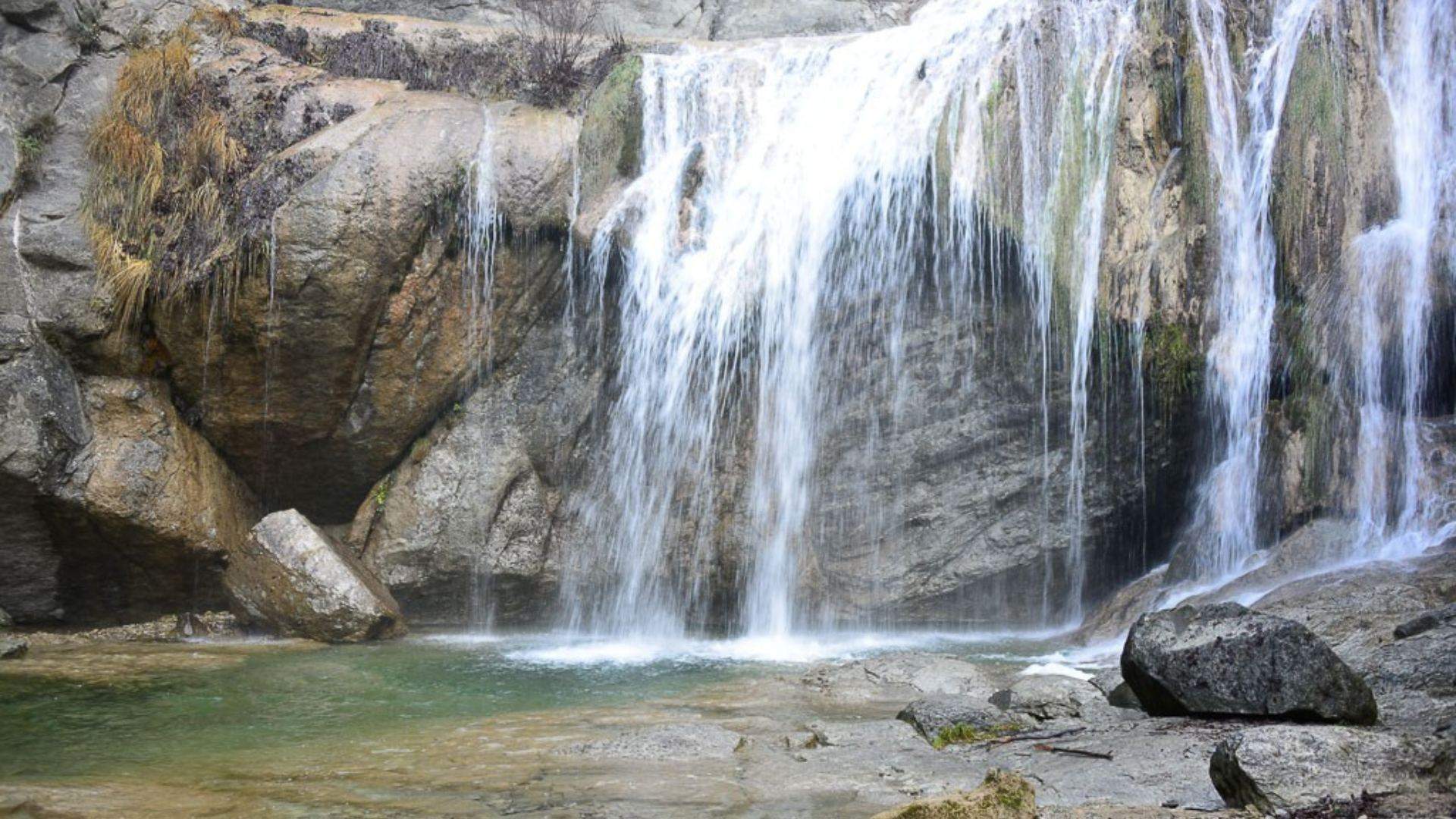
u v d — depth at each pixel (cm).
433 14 1886
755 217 1435
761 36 1889
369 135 1402
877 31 1631
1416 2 1273
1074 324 1354
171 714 888
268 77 1501
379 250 1365
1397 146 1259
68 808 599
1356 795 513
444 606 1457
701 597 1438
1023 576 1415
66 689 993
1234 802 540
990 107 1372
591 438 1464
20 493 1284
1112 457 1371
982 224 1358
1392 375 1212
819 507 1422
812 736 739
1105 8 1399
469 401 1462
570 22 1712
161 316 1349
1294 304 1259
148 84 1453
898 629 1421
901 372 1409
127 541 1334
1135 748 644
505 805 598
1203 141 1323
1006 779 490
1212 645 711
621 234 1418
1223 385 1284
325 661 1152
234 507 1420
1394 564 1024
